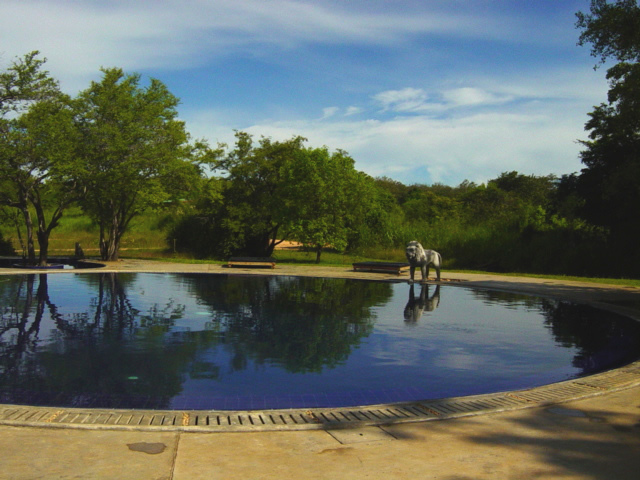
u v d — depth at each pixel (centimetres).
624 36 1567
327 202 2927
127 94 2444
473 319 1021
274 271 2136
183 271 2023
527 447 371
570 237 2883
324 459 348
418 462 344
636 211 2392
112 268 2105
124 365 642
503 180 6209
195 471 325
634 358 712
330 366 650
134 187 2417
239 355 700
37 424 399
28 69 2067
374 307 1162
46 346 741
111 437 380
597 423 421
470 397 491
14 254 2980
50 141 2005
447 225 3594
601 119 2605
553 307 1207
